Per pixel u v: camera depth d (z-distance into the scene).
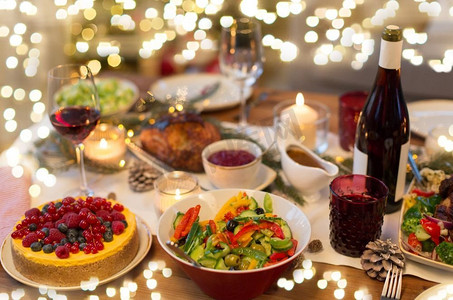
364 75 2.62
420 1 2.47
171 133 1.32
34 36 2.46
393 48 1.05
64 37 2.67
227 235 0.96
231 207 1.05
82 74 1.15
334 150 1.41
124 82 1.78
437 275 0.97
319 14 2.63
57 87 1.14
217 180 1.21
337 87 2.80
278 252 0.94
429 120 1.51
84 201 1.06
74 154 1.34
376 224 1.00
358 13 2.57
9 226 1.11
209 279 0.89
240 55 1.46
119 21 2.33
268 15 2.03
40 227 1.01
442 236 1.00
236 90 1.70
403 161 1.11
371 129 1.10
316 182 1.17
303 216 1.00
